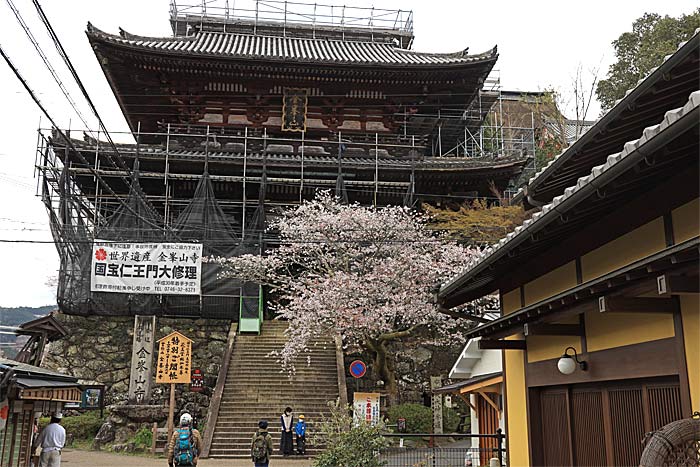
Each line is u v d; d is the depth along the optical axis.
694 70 6.83
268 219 31.36
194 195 29.59
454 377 19.97
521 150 35.09
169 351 20.62
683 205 6.43
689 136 5.20
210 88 34.19
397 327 25.47
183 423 12.39
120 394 25.45
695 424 5.41
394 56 37.84
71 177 27.94
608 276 6.10
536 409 10.34
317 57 36.28
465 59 33.22
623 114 8.12
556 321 8.87
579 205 6.86
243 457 19.05
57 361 25.48
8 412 12.14
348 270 25.22
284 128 34.19
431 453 17.66
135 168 28.67
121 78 33.84
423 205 29.31
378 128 36.00
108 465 17.77
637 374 7.29
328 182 30.92
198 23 42.09
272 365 24.38
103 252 25.36
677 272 5.44
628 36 34.09
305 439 19.52
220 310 26.75
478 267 9.77
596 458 8.59
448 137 42.88
